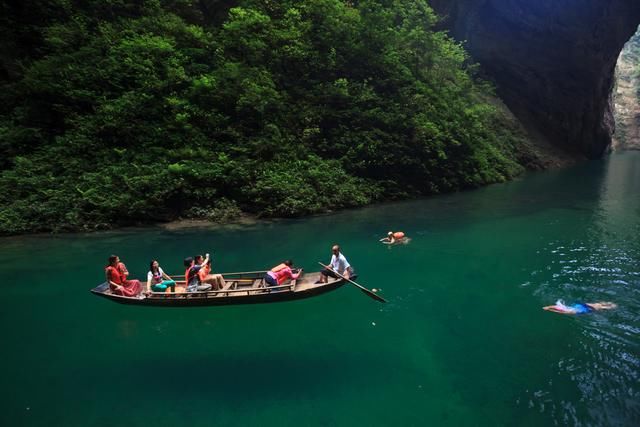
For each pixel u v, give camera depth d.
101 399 5.47
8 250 11.79
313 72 20.55
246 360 6.35
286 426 4.90
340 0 23.28
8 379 5.94
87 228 13.91
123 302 7.66
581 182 26.02
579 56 38.03
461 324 7.30
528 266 10.13
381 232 13.55
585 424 4.76
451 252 11.37
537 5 33.91
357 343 6.78
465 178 22.91
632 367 5.87
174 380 5.87
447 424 4.85
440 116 22.78
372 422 4.93
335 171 18.16
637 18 36.97
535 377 5.69
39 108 16.52
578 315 7.51
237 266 10.41
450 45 27.03
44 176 14.67
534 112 41.12
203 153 16.28
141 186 14.88
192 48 18.78
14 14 18.08
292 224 14.82
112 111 16.14
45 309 8.18
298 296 7.73
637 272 9.63
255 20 19.41
